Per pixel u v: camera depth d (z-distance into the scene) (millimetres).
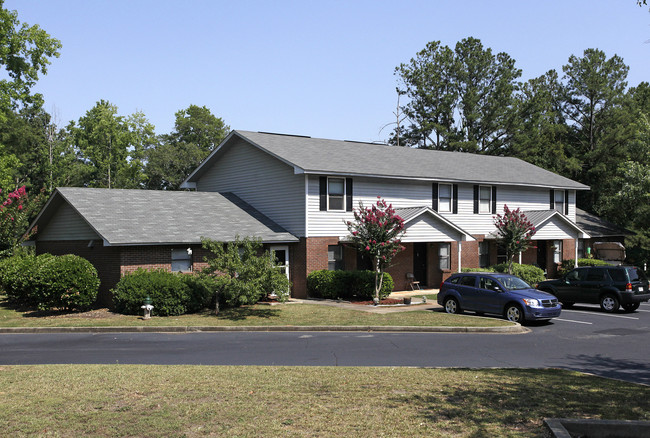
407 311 21641
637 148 40594
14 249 27125
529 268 30734
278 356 13719
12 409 8570
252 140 28172
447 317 19953
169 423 7836
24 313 21375
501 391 9656
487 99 53688
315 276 25531
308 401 8930
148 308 19828
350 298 25438
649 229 42406
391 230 23609
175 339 16516
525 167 39281
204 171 32219
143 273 21172
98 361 13188
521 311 19062
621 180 41438
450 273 30922
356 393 9453
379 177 27672
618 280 22281
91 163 60938
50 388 9875
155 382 10297
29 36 35875
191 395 9320
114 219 23047
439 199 30953
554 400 9039
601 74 54938
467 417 8062
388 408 8539
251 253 21047
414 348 14852
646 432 7109
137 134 58469
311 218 25953
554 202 37656
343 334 17391
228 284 20359
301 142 30234
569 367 12531
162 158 53719
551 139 54500
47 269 20578
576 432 7234
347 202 27156
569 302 23938
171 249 23172
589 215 45312
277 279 20594
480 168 34875
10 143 54062
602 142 51594
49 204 25172
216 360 13211
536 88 57156
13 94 35719
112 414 8266
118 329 18250
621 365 12773
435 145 55031
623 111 52844
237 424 7789
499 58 54500
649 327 18766
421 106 55125
